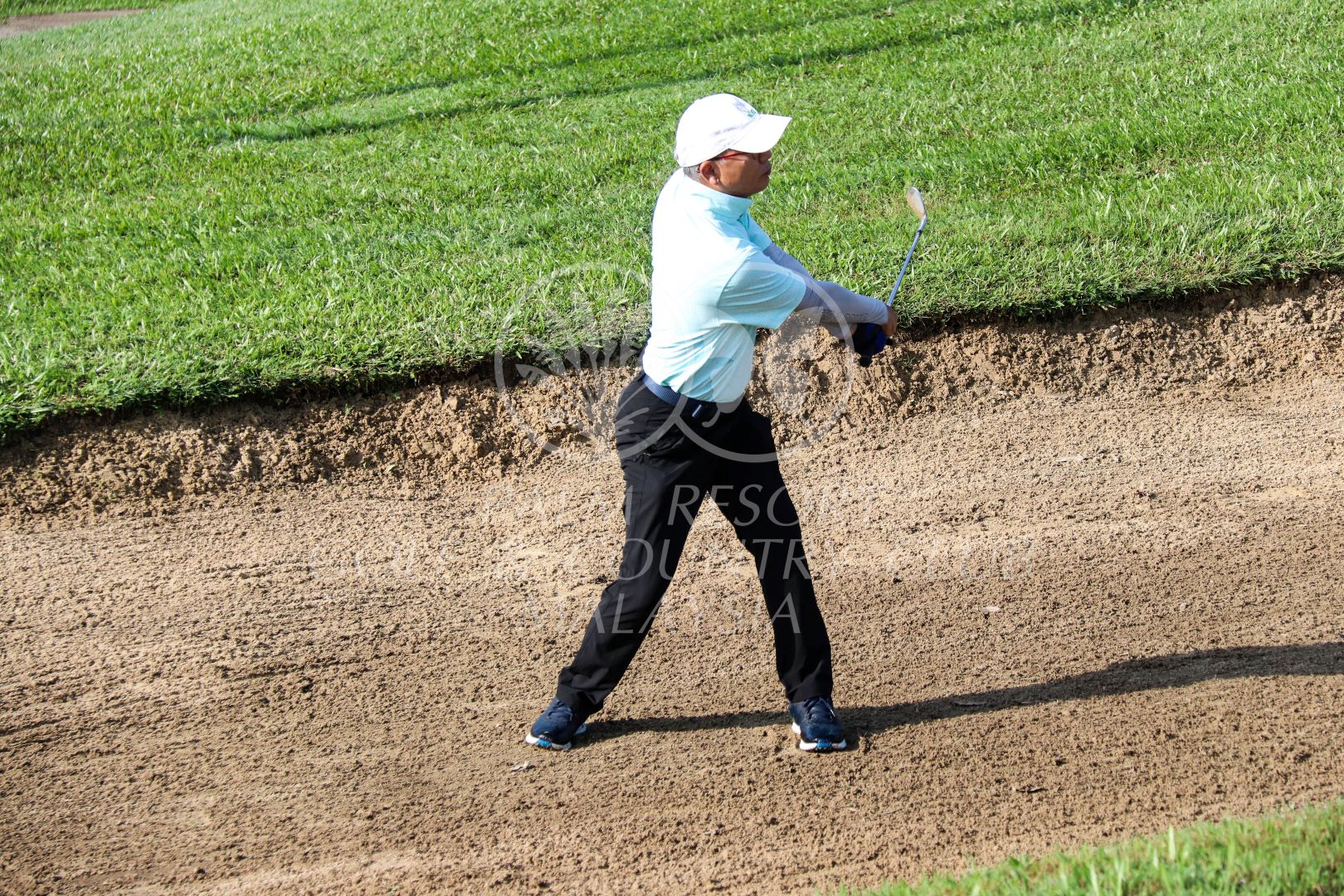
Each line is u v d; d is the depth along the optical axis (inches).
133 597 769.6
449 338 959.0
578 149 1418.6
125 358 939.3
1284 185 1132.5
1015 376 984.3
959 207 1178.0
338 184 1360.7
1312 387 982.4
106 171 1456.7
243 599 766.5
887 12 1780.3
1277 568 748.0
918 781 579.5
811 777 588.4
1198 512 821.9
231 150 1499.8
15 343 981.2
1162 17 1627.7
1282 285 1024.9
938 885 471.5
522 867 536.4
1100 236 1072.8
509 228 1205.1
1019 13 1699.1
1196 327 1014.4
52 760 620.4
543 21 1905.8
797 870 522.9
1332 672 634.8
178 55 1904.5
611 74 1674.5
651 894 513.3
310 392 933.8
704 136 522.3
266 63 1825.8
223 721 650.2
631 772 599.8
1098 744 594.2
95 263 1181.1
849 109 1473.9
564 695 617.0
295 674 692.1
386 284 1077.1
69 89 1769.2
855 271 1038.4
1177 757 577.9
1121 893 432.5
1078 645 685.9
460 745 627.5
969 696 645.9
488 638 727.7
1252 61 1451.8
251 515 868.0
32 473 879.1
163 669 695.7
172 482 888.9
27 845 560.1
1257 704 613.0
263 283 1095.0
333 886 527.2
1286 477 861.2
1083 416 956.0
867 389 965.8
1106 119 1347.2
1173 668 654.5
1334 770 556.1
